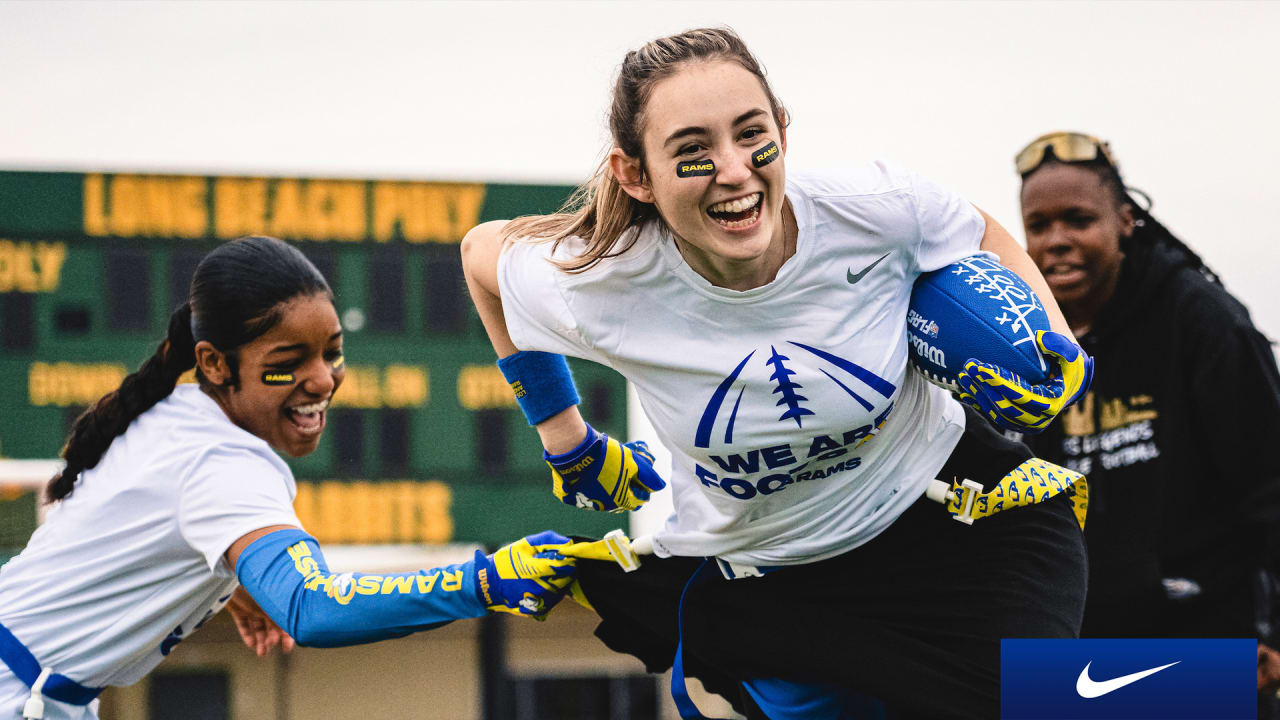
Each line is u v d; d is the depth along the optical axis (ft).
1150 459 14.88
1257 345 14.37
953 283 9.84
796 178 9.47
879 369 9.61
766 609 10.77
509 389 36.50
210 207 35.37
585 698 53.47
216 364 10.78
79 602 10.66
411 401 36.19
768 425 9.69
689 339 9.67
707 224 9.06
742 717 11.96
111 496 10.59
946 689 10.17
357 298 36.04
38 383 34.76
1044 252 15.42
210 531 10.45
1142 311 15.02
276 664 51.11
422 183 36.19
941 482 10.43
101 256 35.09
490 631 43.62
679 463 10.85
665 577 11.32
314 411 11.10
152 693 50.31
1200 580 14.69
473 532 36.24
